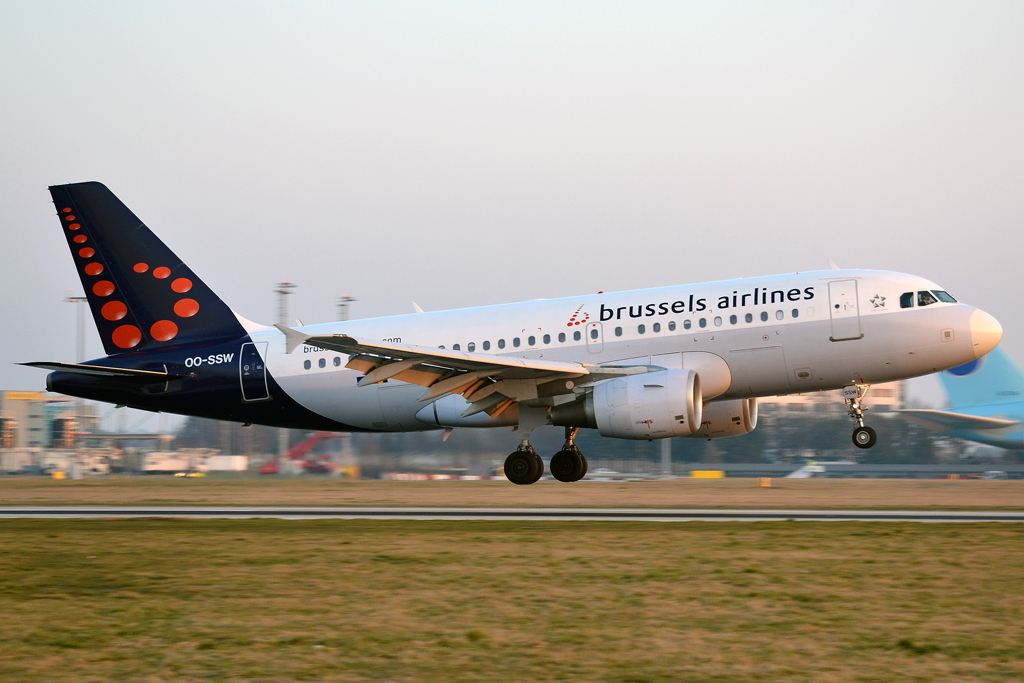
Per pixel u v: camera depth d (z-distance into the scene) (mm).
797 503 95688
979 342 91688
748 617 39062
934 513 81625
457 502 100188
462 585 46344
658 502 98062
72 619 39719
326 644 35375
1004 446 184625
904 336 92062
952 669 31703
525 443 102312
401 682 30828
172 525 75125
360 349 88375
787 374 94750
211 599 43531
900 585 45188
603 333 98438
